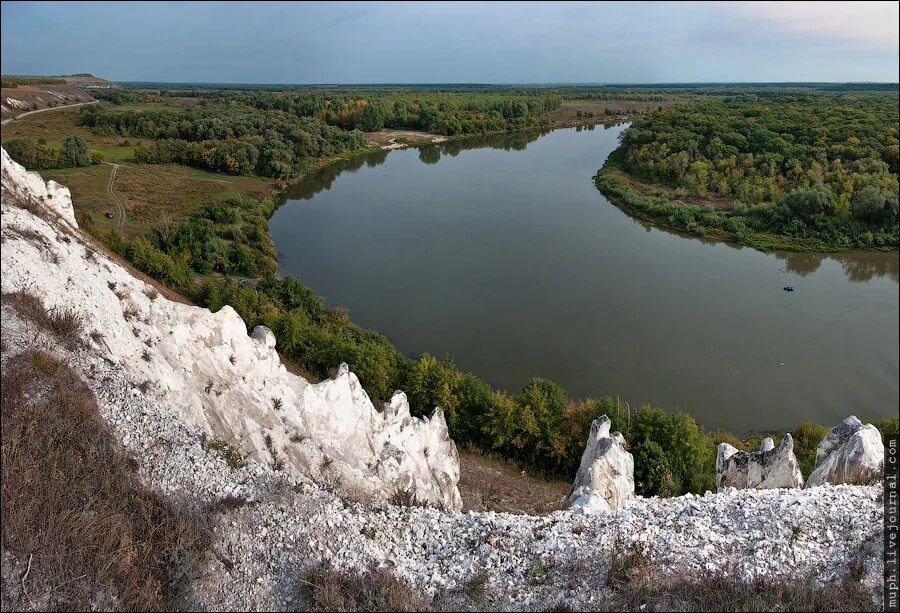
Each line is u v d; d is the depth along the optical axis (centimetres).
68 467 1198
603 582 1219
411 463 2367
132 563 1103
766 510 1412
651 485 2717
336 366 3469
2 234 1606
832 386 3838
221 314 2088
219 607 1101
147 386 1519
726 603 1136
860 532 1320
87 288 1684
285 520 1285
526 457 3212
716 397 3891
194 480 1305
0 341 1344
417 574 1253
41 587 1026
